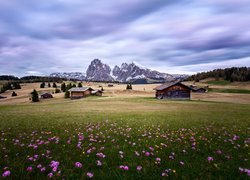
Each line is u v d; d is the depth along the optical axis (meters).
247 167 5.53
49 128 13.47
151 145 8.26
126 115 24.67
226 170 5.24
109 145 8.31
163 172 5.03
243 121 18.62
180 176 4.80
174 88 84.00
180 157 6.48
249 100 82.31
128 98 82.06
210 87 180.50
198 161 6.05
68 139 9.41
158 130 12.73
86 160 6.04
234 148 7.80
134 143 8.34
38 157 6.17
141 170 5.21
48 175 4.66
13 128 13.39
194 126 14.88
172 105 47.88
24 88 199.50
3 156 6.37
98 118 21.12
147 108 39.03
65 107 45.56
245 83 195.62
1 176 4.59
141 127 14.10
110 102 61.53
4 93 166.12
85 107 43.69
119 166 5.40
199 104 51.91
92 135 10.39
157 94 89.75
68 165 5.56
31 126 14.52
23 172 4.90
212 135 11.01
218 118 21.27
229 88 165.75
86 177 4.64
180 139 9.50
